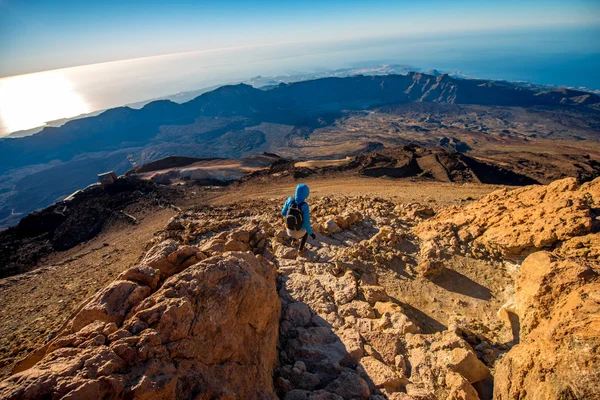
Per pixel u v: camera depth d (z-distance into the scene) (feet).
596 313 10.73
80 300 41.78
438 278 23.81
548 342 11.24
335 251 28.22
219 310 13.21
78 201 136.56
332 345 16.61
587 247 17.71
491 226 26.18
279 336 17.43
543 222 21.53
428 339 17.04
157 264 16.89
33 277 66.59
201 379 10.84
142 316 12.19
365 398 13.12
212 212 82.69
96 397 8.72
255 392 12.06
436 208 46.26
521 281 18.19
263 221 37.06
